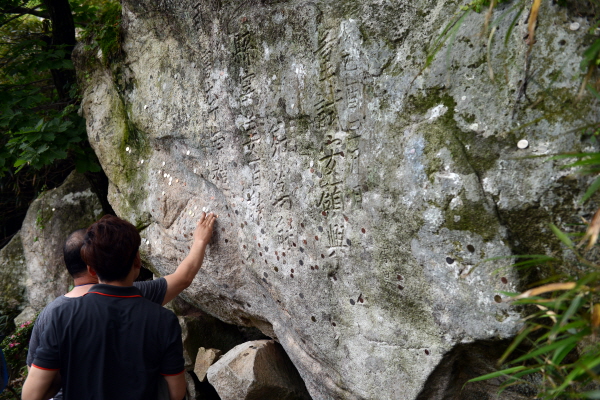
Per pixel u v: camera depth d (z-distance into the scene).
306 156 2.30
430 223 1.81
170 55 2.98
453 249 1.77
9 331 5.45
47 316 1.77
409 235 1.89
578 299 1.14
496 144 1.66
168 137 3.09
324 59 2.14
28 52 4.53
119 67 3.39
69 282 5.16
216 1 2.61
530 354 1.21
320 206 2.26
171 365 1.80
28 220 5.34
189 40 2.83
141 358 1.74
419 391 2.00
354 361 2.22
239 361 2.92
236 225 2.79
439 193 1.77
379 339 2.10
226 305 3.19
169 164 3.20
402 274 1.96
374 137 1.99
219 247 2.89
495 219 1.67
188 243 3.05
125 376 1.72
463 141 1.73
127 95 3.37
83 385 1.70
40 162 3.74
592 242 1.16
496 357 1.84
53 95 5.60
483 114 1.68
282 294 2.53
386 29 1.94
